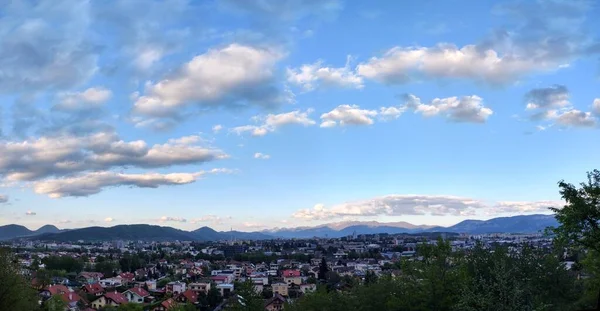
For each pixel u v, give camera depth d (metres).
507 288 25.23
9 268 47.88
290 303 50.44
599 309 9.93
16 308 47.47
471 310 25.75
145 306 129.50
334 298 42.47
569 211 25.20
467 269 31.50
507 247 33.72
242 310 42.16
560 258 30.69
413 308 31.73
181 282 170.50
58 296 92.06
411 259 35.06
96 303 125.81
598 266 26.92
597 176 25.17
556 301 29.27
